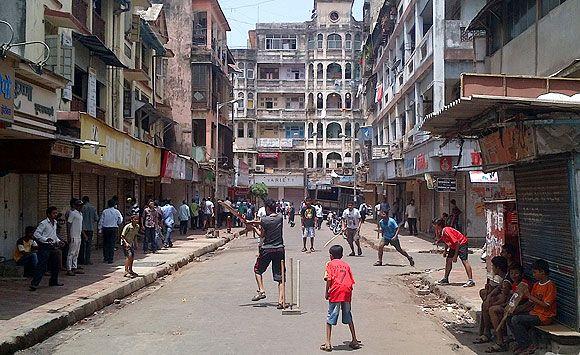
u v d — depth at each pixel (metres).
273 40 73.50
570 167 7.83
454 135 9.90
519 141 8.12
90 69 21.41
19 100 12.01
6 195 17.14
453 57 24.89
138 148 23.03
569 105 7.24
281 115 72.62
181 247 25.55
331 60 72.56
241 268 19.20
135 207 23.88
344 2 73.25
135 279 15.20
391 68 39.94
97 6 24.16
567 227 8.00
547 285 8.29
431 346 9.10
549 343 7.90
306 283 15.54
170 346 8.88
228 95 53.28
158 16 34.34
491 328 9.36
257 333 9.73
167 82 43.28
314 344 9.02
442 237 15.02
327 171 71.19
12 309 10.91
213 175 44.72
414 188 36.75
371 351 8.69
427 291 14.62
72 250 15.84
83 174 22.31
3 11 14.01
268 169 71.62
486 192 24.53
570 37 13.99
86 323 10.92
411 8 31.06
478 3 24.84
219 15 47.66
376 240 29.67
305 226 25.16
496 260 9.77
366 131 50.31
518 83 8.08
